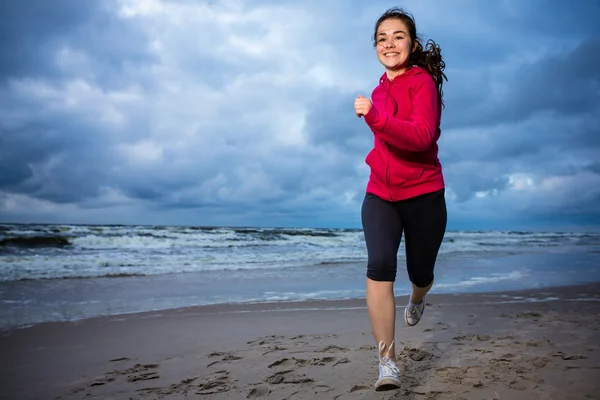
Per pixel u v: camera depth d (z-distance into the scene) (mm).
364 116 1885
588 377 2625
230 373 2912
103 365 3217
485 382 2553
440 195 2262
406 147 1976
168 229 20234
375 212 2287
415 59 2373
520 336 3781
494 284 7852
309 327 4422
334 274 9398
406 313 2928
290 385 2609
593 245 24859
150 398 2521
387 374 2070
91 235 17328
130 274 9242
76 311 5359
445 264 11781
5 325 4559
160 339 3975
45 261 11039
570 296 6457
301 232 23281
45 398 2576
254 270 10148
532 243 26609
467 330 4086
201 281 8250
